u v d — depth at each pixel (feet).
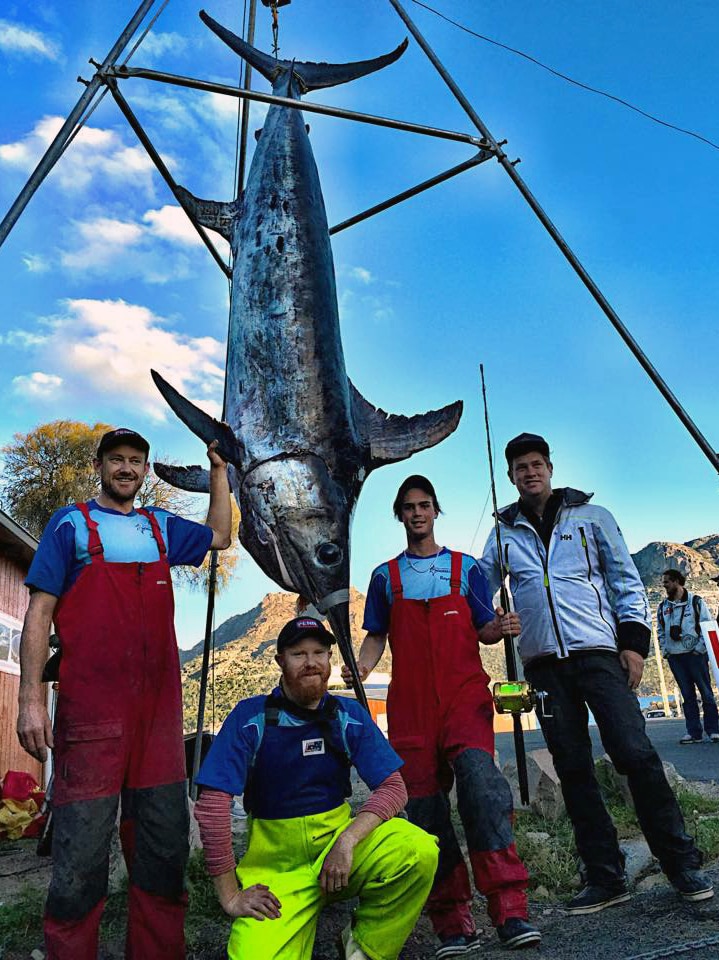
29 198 12.02
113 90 13.56
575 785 11.07
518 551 12.20
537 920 10.48
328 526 11.96
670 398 15.38
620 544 11.81
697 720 27.96
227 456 12.03
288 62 16.62
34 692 8.39
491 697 10.59
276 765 8.80
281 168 14.61
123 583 8.97
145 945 8.60
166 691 9.08
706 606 28.07
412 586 11.15
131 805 8.82
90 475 96.58
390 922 8.55
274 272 13.55
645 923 9.70
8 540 25.50
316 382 12.82
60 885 8.14
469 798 9.62
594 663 11.18
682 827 10.37
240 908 8.27
